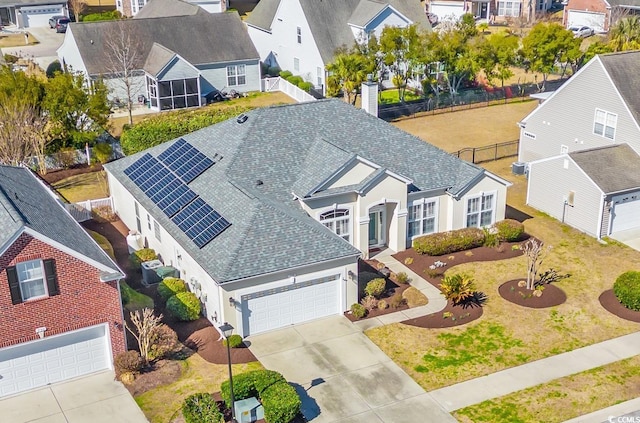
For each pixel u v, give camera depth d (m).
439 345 28.42
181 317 29.59
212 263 28.69
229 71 62.12
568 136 42.94
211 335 28.88
